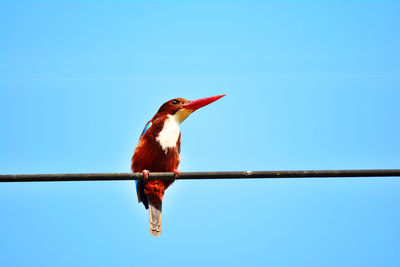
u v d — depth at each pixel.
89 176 9.67
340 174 9.66
